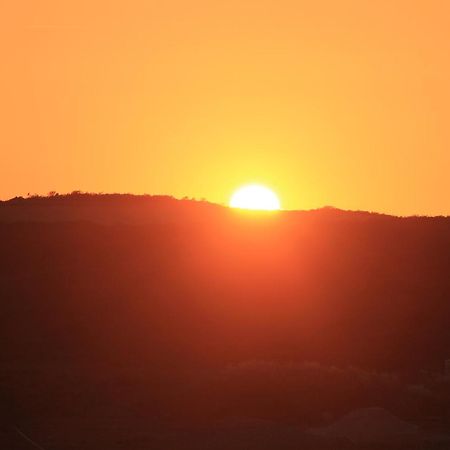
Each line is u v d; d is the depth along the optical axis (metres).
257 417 166.12
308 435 144.12
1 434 148.12
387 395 177.00
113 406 172.00
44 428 155.25
